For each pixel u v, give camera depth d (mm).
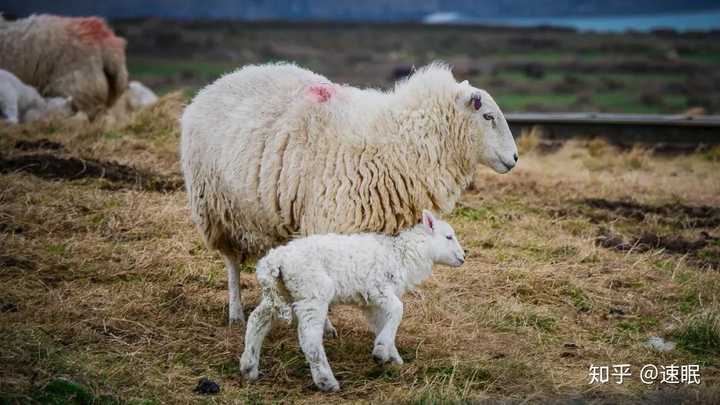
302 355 8727
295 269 7793
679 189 16453
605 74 98250
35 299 9391
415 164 9109
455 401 7676
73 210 12039
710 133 21500
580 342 9422
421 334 9297
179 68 90188
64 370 7824
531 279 10953
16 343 8125
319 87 9156
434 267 11297
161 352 8578
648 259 12094
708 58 119375
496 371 8414
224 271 10898
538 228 13164
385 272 8242
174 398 7645
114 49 19172
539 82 83438
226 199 9320
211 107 9523
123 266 10523
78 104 18672
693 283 11070
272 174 8922
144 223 11961
